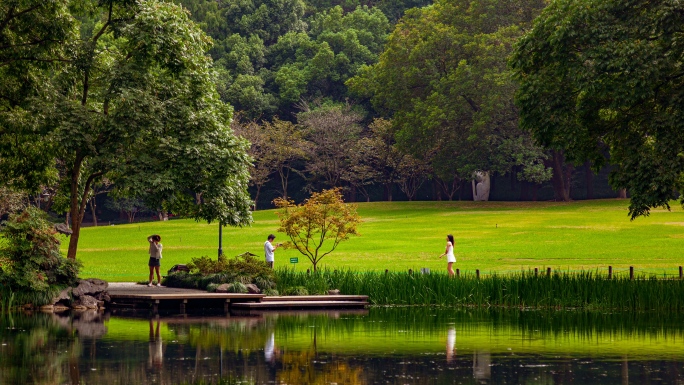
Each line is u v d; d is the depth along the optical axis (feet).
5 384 53.93
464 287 115.65
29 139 130.82
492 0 309.83
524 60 130.82
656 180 113.39
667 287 108.17
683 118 113.70
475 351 68.54
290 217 133.18
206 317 98.07
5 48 125.29
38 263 109.81
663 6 116.78
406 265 166.40
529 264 163.94
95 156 118.42
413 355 66.28
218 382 54.75
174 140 118.93
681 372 58.54
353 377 56.54
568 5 126.62
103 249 214.48
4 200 241.96
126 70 119.55
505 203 313.94
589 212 266.77
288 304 110.93
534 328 85.71
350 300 115.44
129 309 109.70
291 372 58.39
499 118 296.30
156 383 54.39
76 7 128.88
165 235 251.39
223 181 122.62
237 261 125.08
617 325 88.38
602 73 119.65
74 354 66.64
